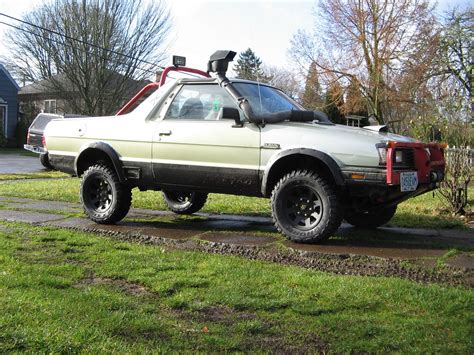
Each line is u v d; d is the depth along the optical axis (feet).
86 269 14.26
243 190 18.54
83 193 21.74
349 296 12.07
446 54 77.41
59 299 11.39
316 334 10.08
